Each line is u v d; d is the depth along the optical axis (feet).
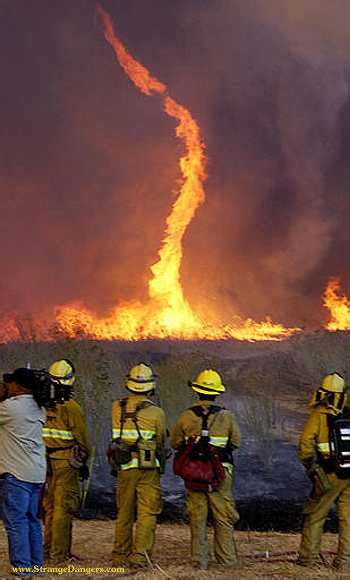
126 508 29.50
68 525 30.35
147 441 29.32
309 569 29.25
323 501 29.58
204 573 27.96
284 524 38.83
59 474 30.14
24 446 25.38
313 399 29.84
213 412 29.27
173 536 35.63
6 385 25.84
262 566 29.71
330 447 29.09
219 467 28.84
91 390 48.47
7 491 25.27
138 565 28.89
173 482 42.34
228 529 29.35
